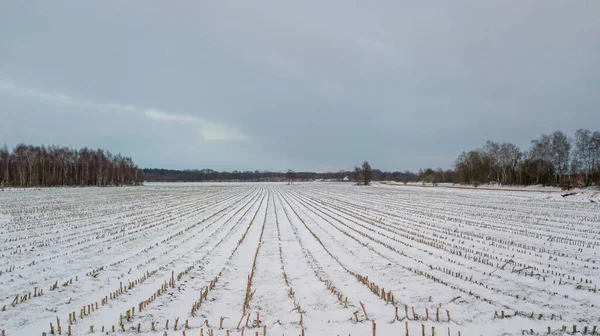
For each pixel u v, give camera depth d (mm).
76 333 6016
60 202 36125
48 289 8516
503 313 6742
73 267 10680
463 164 93938
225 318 6695
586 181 61219
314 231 17641
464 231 17766
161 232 17328
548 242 14750
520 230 17938
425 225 19906
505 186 73688
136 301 7617
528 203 33656
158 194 53281
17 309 7180
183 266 10641
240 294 8109
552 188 58188
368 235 16359
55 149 89250
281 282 9039
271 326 6312
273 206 33188
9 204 33438
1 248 13586
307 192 64062
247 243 14477
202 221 21547
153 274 9758
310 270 10180
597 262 11250
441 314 6770
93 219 22562
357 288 8422
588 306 7309
